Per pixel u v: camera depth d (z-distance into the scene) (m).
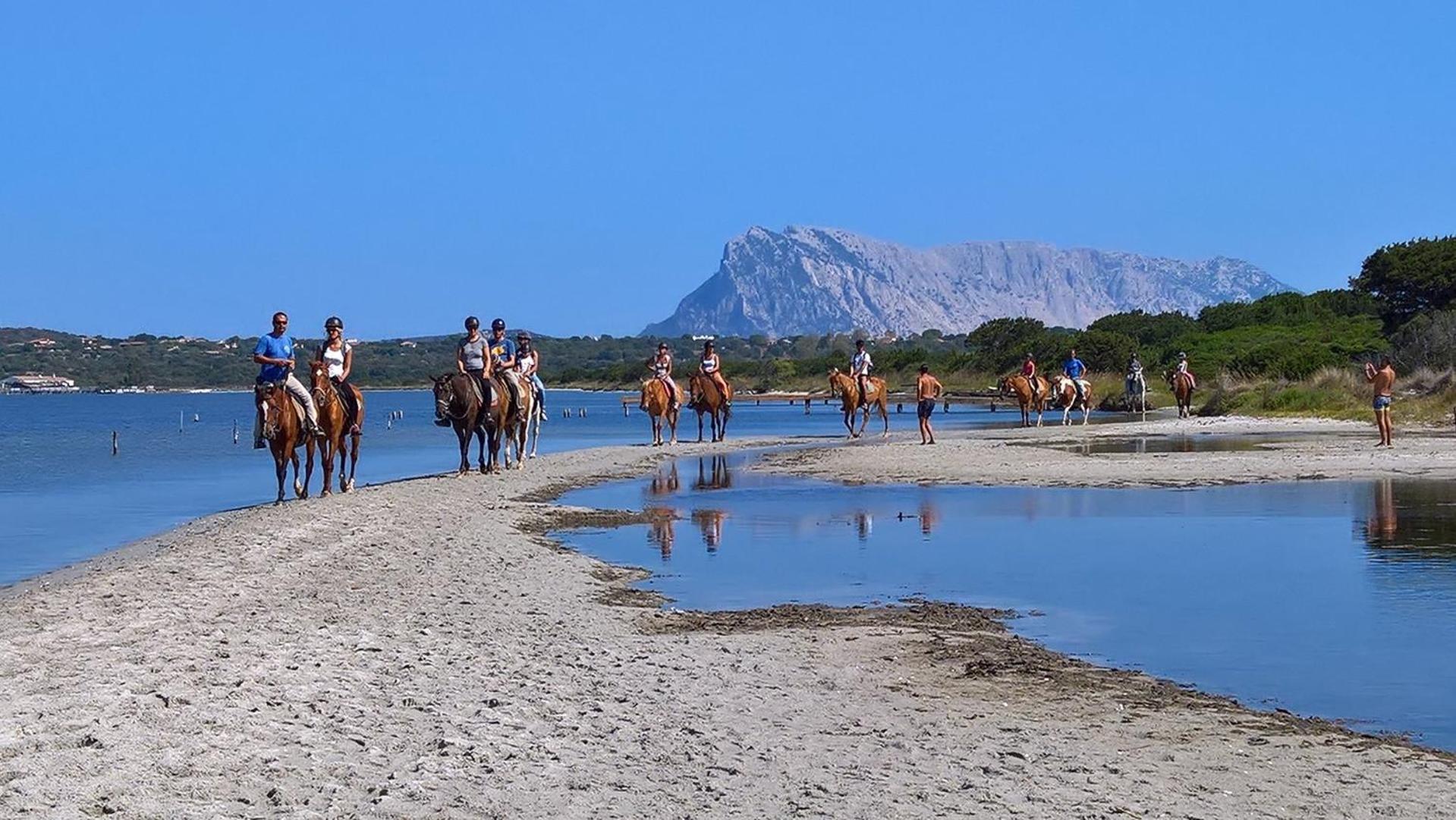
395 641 12.80
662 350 43.88
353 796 7.73
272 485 33.44
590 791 8.18
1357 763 9.50
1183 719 10.67
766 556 19.59
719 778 8.70
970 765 9.23
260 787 7.76
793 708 10.88
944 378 105.12
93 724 8.81
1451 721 10.69
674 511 25.38
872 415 71.69
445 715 9.87
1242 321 93.62
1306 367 64.50
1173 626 14.29
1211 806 8.45
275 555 18.34
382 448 50.50
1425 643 13.34
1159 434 45.19
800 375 126.69
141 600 14.61
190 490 32.41
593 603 15.92
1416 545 19.41
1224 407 58.59
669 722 10.16
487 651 12.58
